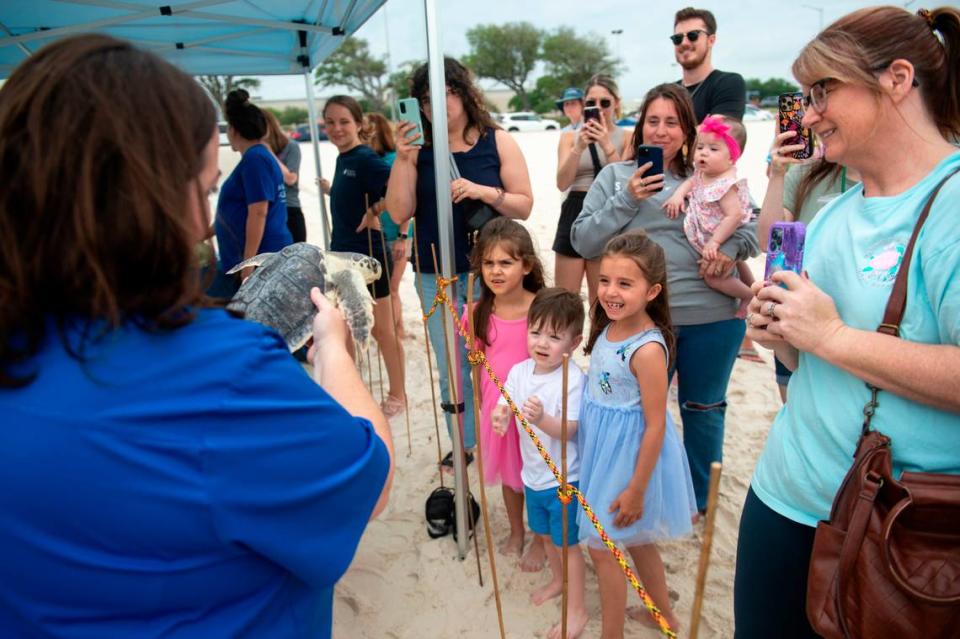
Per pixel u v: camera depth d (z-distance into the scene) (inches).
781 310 51.1
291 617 34.6
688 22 149.0
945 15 47.2
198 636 30.9
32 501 27.7
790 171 108.0
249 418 30.2
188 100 30.8
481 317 106.1
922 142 48.6
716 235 96.4
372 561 109.9
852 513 47.9
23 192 27.0
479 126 118.6
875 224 50.6
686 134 103.0
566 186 148.6
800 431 55.5
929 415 47.7
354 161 152.1
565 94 198.4
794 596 57.0
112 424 28.0
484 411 105.8
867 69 46.8
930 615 44.5
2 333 27.9
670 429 86.9
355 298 62.1
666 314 85.7
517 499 108.3
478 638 93.2
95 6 133.3
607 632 85.7
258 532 30.5
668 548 109.0
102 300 27.7
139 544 28.8
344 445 33.4
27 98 27.5
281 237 159.2
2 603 29.5
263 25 150.1
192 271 31.0
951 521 45.1
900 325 48.4
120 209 27.5
